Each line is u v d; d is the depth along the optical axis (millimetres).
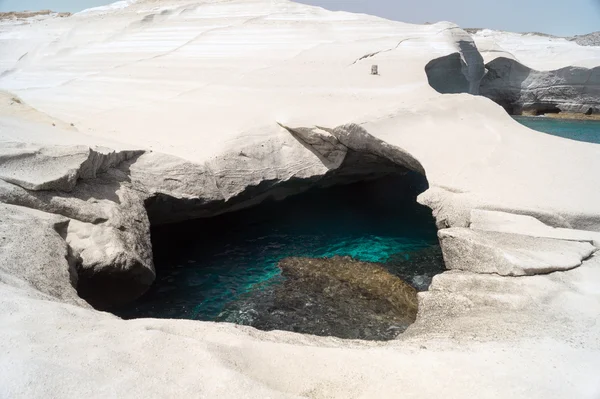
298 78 18641
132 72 22422
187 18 31297
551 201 9008
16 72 26969
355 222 12758
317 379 4449
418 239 11617
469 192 9594
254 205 13250
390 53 21203
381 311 8461
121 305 8938
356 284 9266
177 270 10320
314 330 8023
